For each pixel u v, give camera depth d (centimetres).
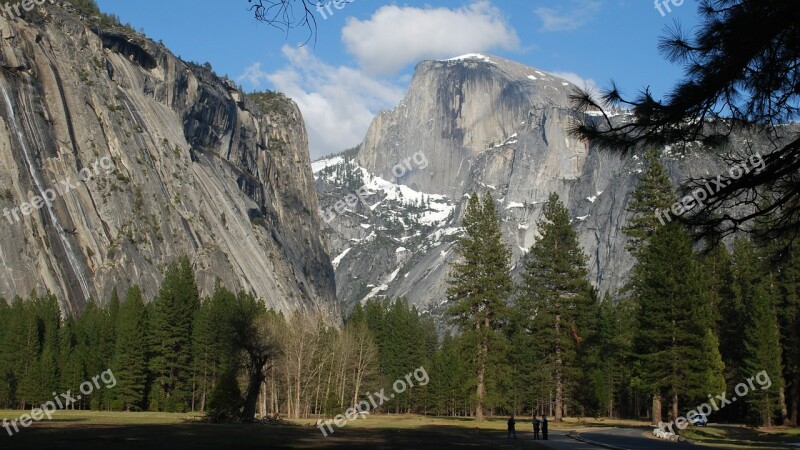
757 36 1264
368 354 9838
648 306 5688
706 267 7175
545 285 7306
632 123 1402
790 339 7050
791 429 6331
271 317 8862
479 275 7100
